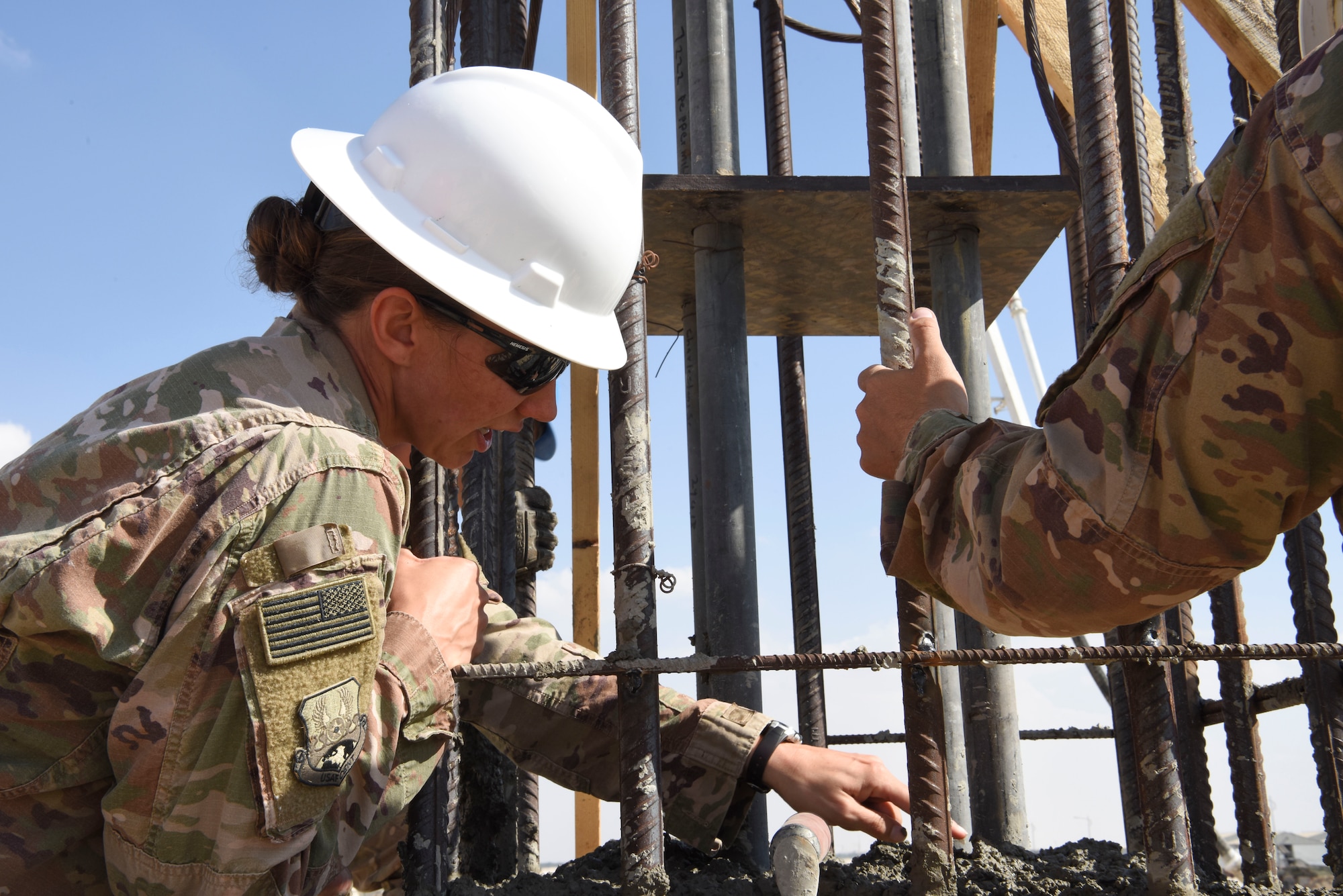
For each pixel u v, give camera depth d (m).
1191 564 1.11
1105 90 1.85
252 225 1.62
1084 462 1.14
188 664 1.26
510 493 2.83
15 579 1.25
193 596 1.25
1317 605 2.46
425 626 1.57
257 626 1.25
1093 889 1.94
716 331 2.84
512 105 1.62
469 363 1.57
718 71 3.39
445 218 1.56
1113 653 1.66
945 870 1.66
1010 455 1.30
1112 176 1.84
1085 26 1.87
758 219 2.85
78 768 1.34
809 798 1.91
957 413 1.53
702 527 3.19
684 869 2.09
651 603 1.75
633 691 1.72
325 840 1.39
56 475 1.31
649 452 1.80
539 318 1.56
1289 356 0.96
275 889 1.31
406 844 1.91
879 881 1.87
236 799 1.24
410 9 2.14
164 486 1.28
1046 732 3.42
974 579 1.32
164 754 1.25
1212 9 3.10
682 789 1.95
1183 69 2.81
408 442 1.67
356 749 1.35
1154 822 1.70
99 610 1.26
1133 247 2.23
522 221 1.56
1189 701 2.72
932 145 3.21
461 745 2.33
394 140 1.63
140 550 1.26
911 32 3.62
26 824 1.35
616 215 1.67
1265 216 0.96
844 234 2.94
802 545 3.02
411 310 1.54
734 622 2.74
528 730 2.02
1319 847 4.15
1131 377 1.09
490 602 2.04
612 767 2.00
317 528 1.31
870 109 1.77
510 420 1.67
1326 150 0.91
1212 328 1.00
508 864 2.34
